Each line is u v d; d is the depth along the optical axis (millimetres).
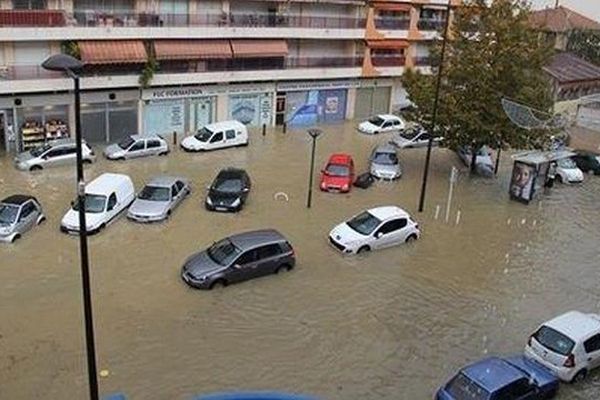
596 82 59531
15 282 22266
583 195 36219
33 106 35031
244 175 31172
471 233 29516
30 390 17047
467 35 35438
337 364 19125
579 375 18812
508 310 22984
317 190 33000
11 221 25109
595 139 48625
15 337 19234
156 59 37656
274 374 18406
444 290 24062
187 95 40562
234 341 19828
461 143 35125
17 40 32781
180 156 36844
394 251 26953
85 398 16859
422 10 50125
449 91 34594
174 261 24375
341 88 48000
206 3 39906
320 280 23938
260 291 22828
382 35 47844
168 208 28078
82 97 36375
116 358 18578
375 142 43062
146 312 20969
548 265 26875
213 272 22406
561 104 54812
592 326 19281
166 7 38438
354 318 21641
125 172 33500
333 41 46875
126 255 24656
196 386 17641
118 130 38531
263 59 42750
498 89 33875
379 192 33656
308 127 46062
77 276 22875
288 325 20922
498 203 33781
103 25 35406
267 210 29922
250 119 44281
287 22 43031
